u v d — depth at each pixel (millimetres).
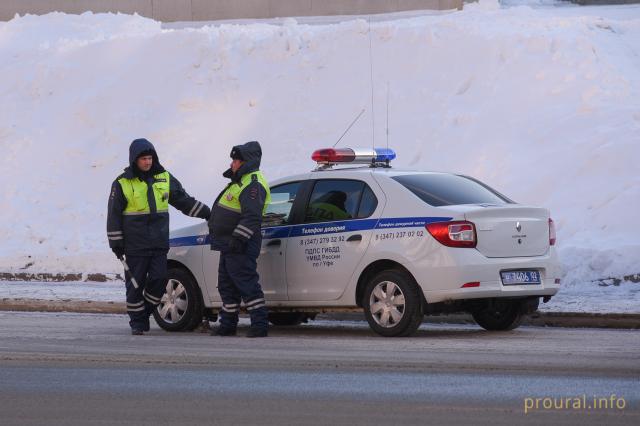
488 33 75438
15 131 84750
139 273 40188
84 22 102062
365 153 41938
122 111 82250
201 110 79812
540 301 45812
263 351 33156
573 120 65438
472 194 39094
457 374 27641
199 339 37844
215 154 76000
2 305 53156
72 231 72562
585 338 37094
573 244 52969
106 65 88062
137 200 40188
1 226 73750
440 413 22500
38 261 67750
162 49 86562
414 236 36969
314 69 78875
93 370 28828
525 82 70125
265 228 40719
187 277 41938
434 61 75000
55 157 80938
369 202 38469
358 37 79500
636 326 41344
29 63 92000
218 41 84750
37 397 24594
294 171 71062
